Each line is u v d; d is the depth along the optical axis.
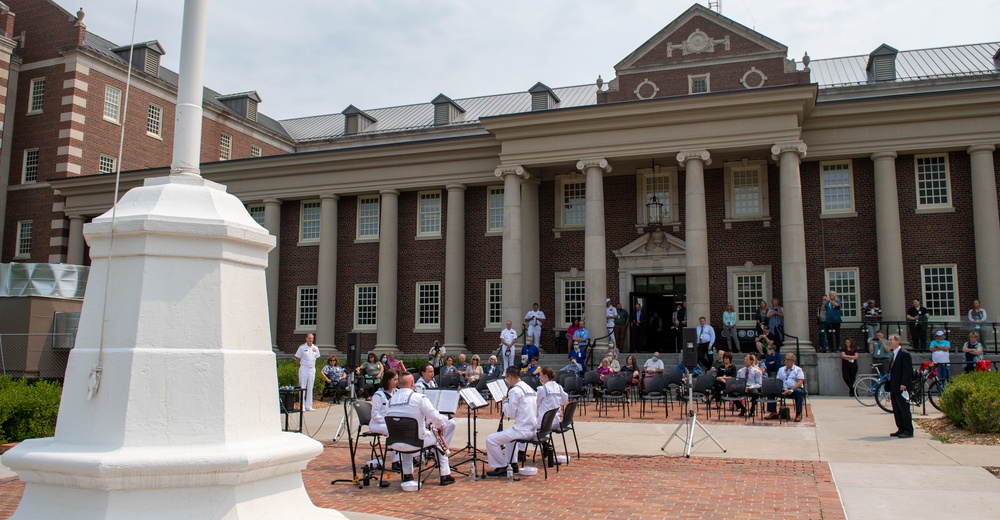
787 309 26.53
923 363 19.45
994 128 27.47
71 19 39.94
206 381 5.66
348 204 36.34
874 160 28.67
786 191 27.20
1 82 39.56
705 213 29.41
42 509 5.38
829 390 24.77
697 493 9.70
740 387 18.36
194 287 5.77
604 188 32.72
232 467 5.37
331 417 19.53
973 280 27.78
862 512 8.45
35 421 14.19
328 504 9.29
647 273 31.52
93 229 5.77
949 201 28.38
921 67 36.12
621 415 19.53
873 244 28.86
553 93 41.38
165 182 6.22
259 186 36.81
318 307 34.97
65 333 26.12
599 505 9.09
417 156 34.19
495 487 10.32
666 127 29.03
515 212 30.69
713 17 31.59
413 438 10.07
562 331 32.16
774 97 27.30
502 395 12.55
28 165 40.00
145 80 41.97
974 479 10.14
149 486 5.28
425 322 34.41
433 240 34.69
